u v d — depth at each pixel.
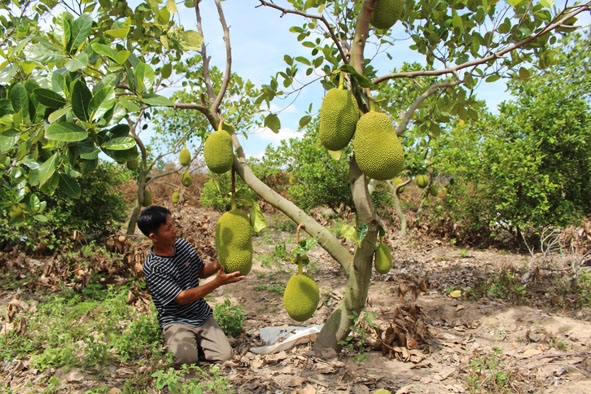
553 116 7.12
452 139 7.88
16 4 4.09
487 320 4.08
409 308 3.68
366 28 2.26
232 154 2.43
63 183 2.09
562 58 8.63
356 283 2.95
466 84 3.69
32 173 2.21
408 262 6.89
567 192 7.39
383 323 3.95
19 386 2.93
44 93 1.89
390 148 1.86
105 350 3.20
